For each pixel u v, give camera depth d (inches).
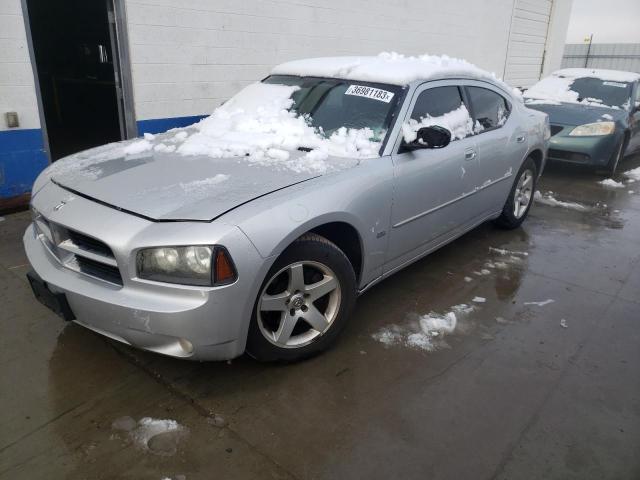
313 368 113.7
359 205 115.1
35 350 116.0
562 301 150.7
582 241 201.0
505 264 175.0
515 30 510.0
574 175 315.0
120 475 84.5
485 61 477.4
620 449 94.9
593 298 153.4
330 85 147.4
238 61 270.4
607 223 225.1
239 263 92.1
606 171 309.3
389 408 102.7
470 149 156.3
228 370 111.5
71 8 329.4
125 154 128.8
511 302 148.6
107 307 93.4
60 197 107.2
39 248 112.5
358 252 122.0
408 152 133.0
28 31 197.0
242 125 141.6
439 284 157.6
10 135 199.9
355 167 120.0
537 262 178.4
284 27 286.7
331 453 90.8
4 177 201.3
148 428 94.6
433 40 398.6
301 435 94.5
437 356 120.6
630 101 322.7
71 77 346.9
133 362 113.0
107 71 324.8
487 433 97.3
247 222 94.2
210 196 100.3
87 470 85.4
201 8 248.2
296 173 113.2
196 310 90.4
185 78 252.1
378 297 147.7
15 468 85.3
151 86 241.3
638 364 121.4
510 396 108.0
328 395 105.4
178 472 85.4
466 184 157.9
